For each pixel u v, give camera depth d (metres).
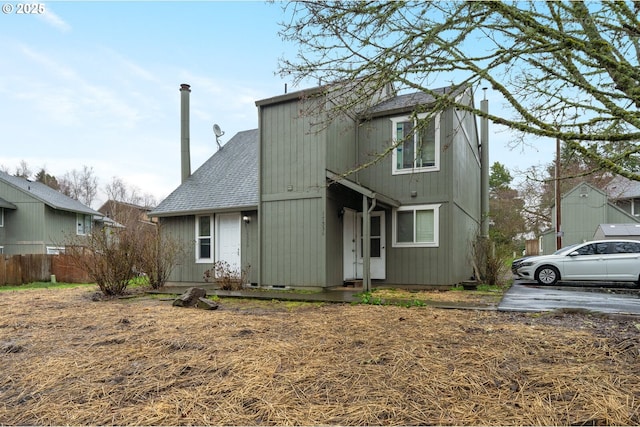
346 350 3.94
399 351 3.84
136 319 5.91
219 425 2.44
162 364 3.60
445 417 2.48
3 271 15.34
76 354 4.00
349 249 10.90
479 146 15.81
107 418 2.56
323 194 9.79
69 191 43.75
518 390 2.87
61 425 2.48
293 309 6.87
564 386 2.91
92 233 9.89
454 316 5.76
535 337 4.32
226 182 13.02
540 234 30.44
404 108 10.68
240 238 11.66
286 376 3.22
